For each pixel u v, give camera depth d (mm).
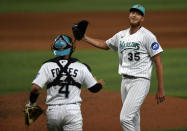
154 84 37844
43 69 16859
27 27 89062
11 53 57312
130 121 18797
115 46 20766
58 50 17109
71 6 130625
